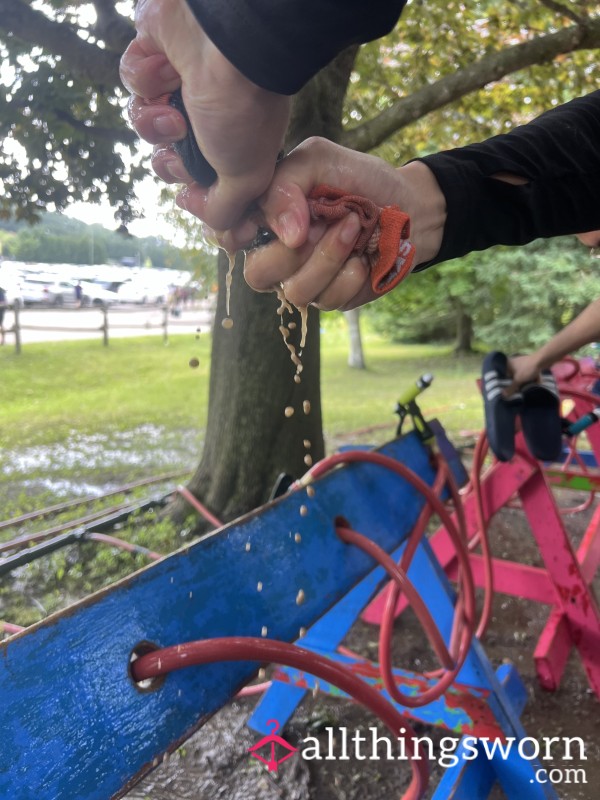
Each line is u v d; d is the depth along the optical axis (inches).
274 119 18.0
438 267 492.4
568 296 443.8
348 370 480.7
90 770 28.1
